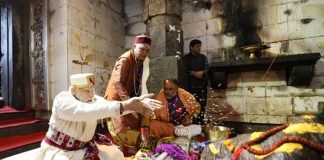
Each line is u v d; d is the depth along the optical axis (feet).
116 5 19.42
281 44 14.99
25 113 14.39
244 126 15.76
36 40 15.02
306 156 4.52
